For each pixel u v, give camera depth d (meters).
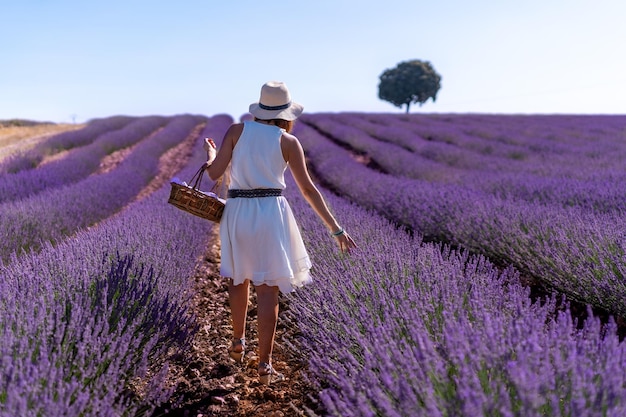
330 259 3.63
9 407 1.51
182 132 24.03
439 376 1.71
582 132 22.52
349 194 10.02
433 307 2.38
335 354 2.28
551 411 1.52
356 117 32.00
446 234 5.59
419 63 74.56
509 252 4.62
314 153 16.78
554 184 7.53
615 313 3.37
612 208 5.55
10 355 1.84
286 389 2.56
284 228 2.41
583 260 3.62
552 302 2.41
